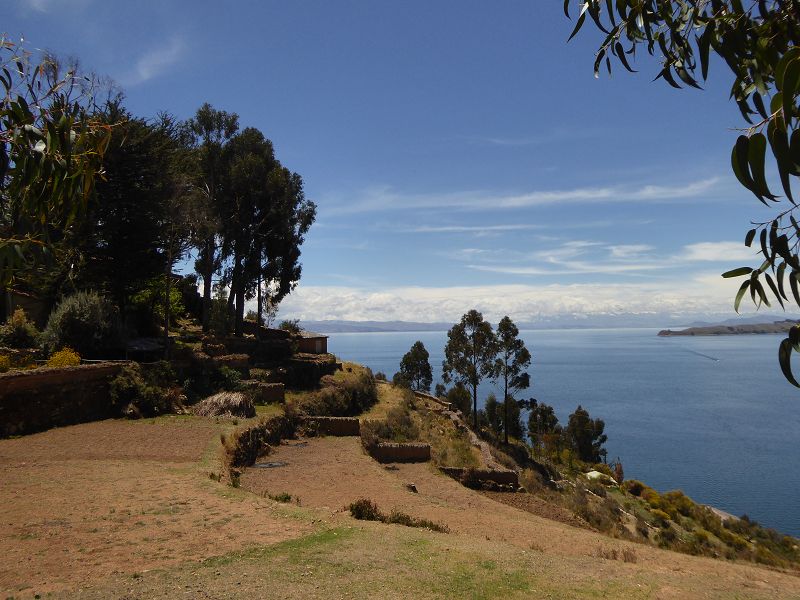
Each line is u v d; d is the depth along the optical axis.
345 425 27.94
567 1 3.36
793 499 52.53
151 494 11.71
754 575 10.72
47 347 23.91
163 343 29.64
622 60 3.32
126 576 7.26
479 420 52.38
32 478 12.47
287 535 9.60
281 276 43.69
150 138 29.67
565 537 13.92
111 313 26.88
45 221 3.49
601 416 109.62
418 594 7.29
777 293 2.32
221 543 8.91
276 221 41.50
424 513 14.88
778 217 2.28
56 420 19.47
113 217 28.25
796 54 1.93
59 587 6.78
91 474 13.15
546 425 61.34
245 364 32.00
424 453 26.23
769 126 2.12
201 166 41.22
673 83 3.26
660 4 3.12
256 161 40.34
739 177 2.21
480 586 7.82
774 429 96.44
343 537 9.73
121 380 22.47
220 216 39.72
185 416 22.77
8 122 3.02
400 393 44.50
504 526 14.52
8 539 8.46
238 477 16.14
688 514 36.78
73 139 3.37
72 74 3.33
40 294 27.08
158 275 32.66
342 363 49.53
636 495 39.88
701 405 130.62
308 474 18.62
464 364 45.06
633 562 11.13
